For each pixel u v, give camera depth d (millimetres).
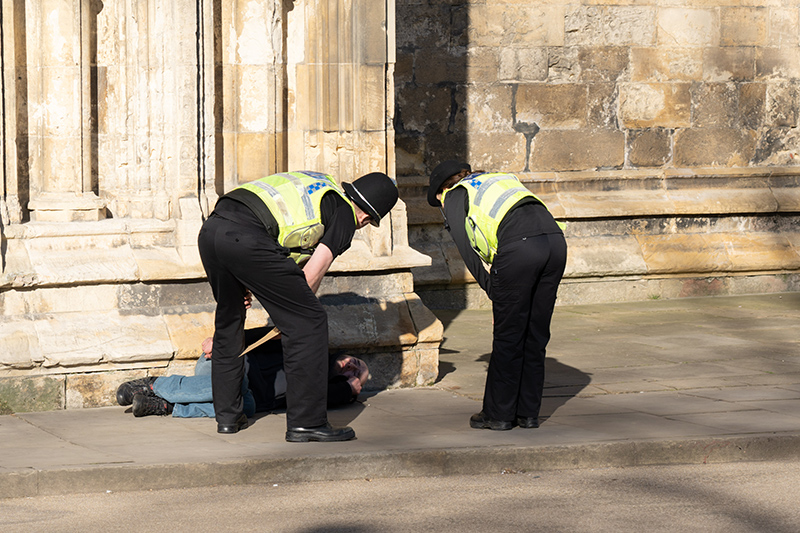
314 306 10492
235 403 10898
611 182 22750
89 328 12281
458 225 11266
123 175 13320
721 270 22953
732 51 23594
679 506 8875
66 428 11039
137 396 11578
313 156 14242
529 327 11125
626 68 22875
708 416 11711
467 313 20828
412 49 21391
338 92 14094
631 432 10859
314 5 14039
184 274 12805
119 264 12609
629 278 22391
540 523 8398
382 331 13547
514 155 22219
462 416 11852
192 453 9852
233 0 13812
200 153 13266
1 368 11734
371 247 13977
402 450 9992
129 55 13164
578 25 22422
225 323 10828
